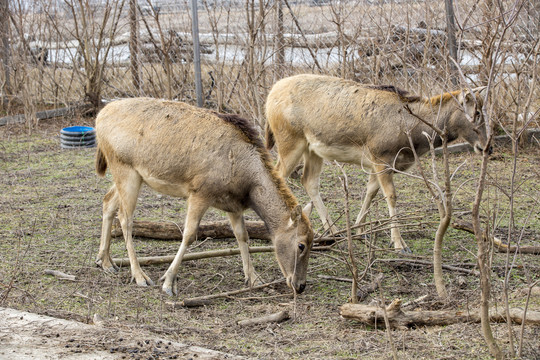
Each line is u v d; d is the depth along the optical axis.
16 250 6.54
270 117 7.55
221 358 4.02
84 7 14.08
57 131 12.82
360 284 5.75
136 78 13.07
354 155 7.17
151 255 6.57
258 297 5.41
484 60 8.28
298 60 11.41
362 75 10.38
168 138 5.68
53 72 13.89
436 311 4.78
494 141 10.31
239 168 5.62
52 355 3.99
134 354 4.04
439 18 10.27
